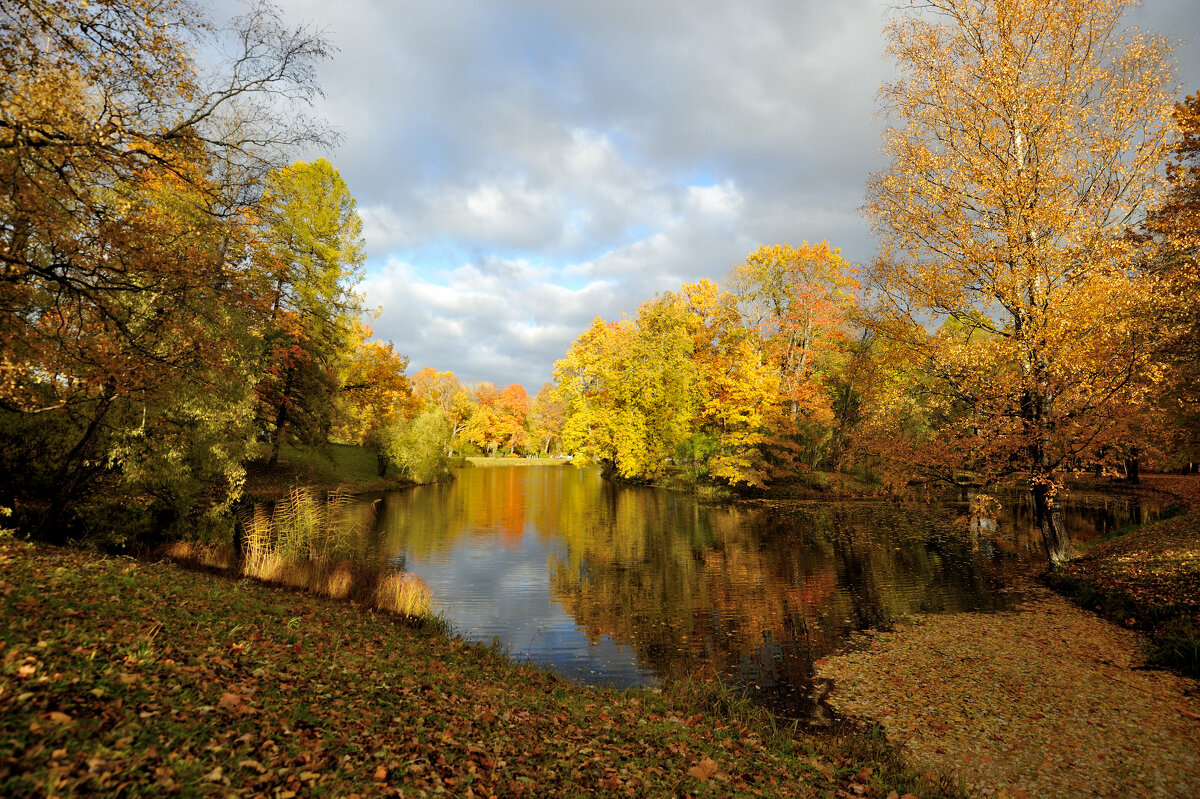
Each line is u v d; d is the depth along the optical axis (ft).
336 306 98.63
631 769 18.61
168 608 25.40
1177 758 22.91
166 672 17.37
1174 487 113.60
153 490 49.57
